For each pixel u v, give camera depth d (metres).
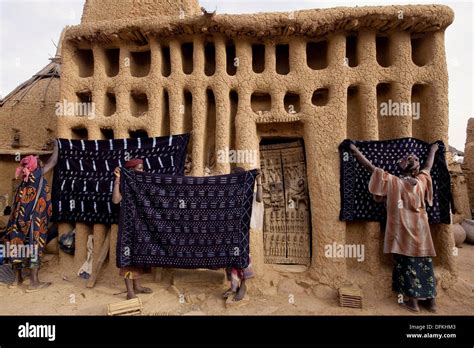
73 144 4.70
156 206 3.92
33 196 4.14
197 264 3.82
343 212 4.12
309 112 4.36
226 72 4.61
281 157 4.78
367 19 4.16
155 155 4.50
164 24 4.44
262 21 4.28
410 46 4.31
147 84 4.69
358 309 3.63
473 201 11.06
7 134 7.56
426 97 4.33
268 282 4.21
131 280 3.84
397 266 3.74
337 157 4.24
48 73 8.46
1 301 3.82
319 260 4.17
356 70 4.34
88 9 5.30
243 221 3.87
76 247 4.68
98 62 4.84
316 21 4.21
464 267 5.83
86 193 4.61
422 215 3.65
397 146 4.15
